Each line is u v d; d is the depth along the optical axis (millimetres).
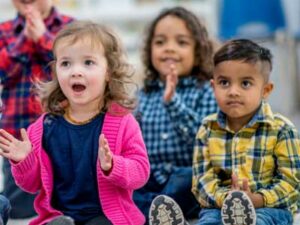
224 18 3951
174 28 2293
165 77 2303
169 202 1559
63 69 1697
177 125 2146
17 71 2287
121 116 1729
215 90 1837
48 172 1698
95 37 1714
